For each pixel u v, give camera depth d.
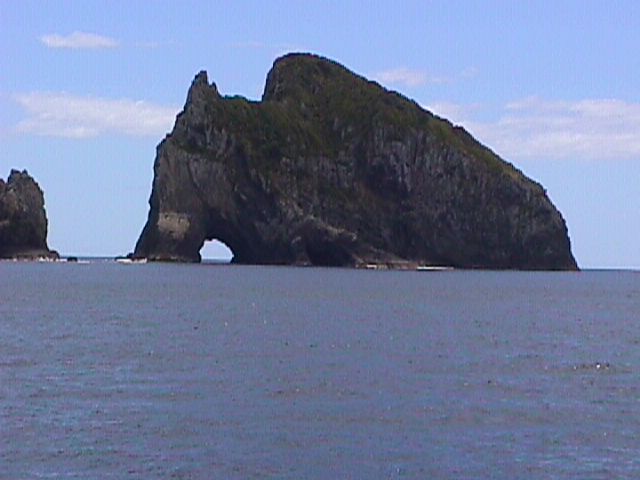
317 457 39.50
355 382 57.16
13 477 36.25
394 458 39.53
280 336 84.00
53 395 51.16
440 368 64.56
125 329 88.81
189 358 67.06
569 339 88.75
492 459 39.53
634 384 58.88
